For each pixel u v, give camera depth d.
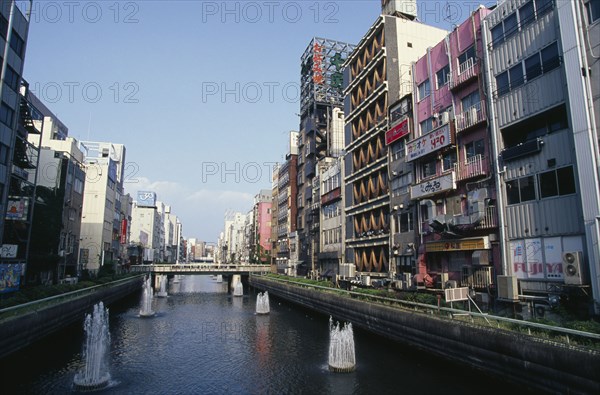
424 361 20.05
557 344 12.61
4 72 27.88
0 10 27.30
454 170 25.59
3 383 18.08
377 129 36.94
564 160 18.09
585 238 16.77
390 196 34.09
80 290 32.25
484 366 15.67
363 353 22.52
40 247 41.69
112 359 23.00
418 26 37.41
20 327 20.12
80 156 57.34
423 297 22.55
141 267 73.75
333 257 46.91
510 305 19.86
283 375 19.58
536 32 20.00
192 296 65.31
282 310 45.38
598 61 16.64
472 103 25.08
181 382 18.70
